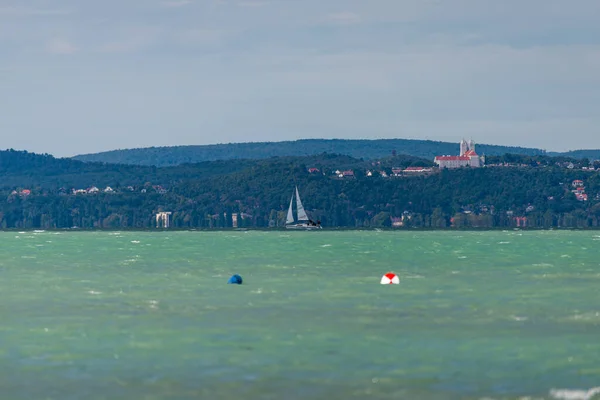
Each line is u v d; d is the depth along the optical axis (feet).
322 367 471.62
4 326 618.85
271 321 639.76
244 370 465.47
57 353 513.04
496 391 421.59
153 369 468.34
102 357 500.74
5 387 431.43
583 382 437.58
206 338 563.07
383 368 468.75
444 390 423.64
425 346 530.68
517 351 513.45
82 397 413.18
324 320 643.86
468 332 584.81
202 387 429.79
